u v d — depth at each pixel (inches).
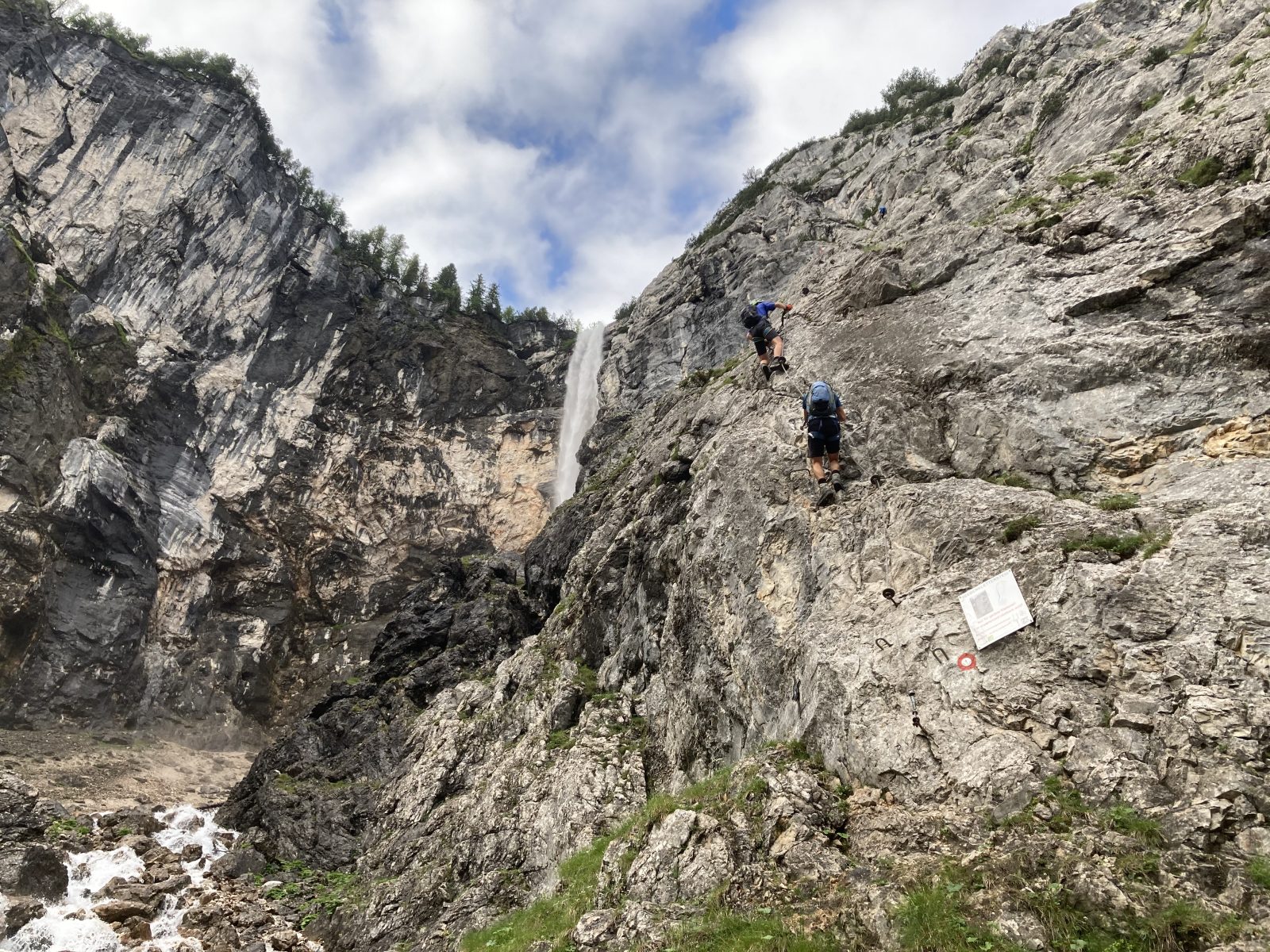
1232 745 242.8
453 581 1314.0
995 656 319.9
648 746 610.9
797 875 289.0
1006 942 218.1
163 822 895.1
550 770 642.2
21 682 1205.7
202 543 1504.7
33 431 1306.6
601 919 319.3
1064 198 526.0
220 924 645.9
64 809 853.8
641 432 1254.9
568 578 967.0
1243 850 219.8
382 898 634.8
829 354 565.6
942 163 1135.0
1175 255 423.5
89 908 657.6
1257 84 478.3
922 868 259.3
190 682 1402.6
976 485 403.2
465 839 640.4
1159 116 630.5
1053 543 339.9
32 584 1235.2
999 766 282.2
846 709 353.4
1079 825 248.4
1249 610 271.0
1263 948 189.6
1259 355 369.1
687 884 314.0
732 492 555.2
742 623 492.7
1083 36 1152.8
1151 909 212.7
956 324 497.4
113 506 1360.7
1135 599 296.4
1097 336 423.8
